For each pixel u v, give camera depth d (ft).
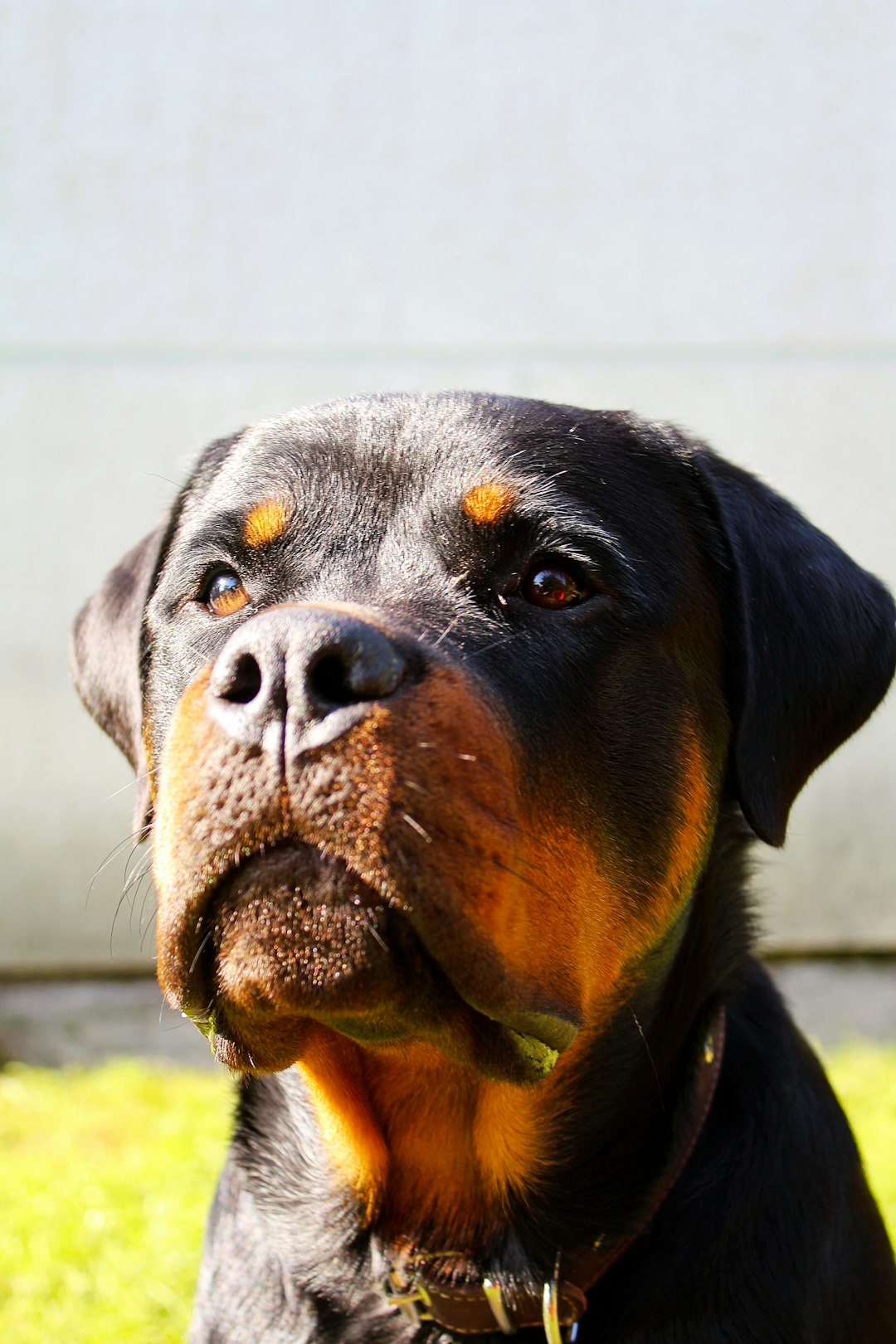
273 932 1.73
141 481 5.21
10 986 5.13
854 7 5.15
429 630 1.89
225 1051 1.88
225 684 1.75
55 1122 3.74
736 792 2.14
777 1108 2.13
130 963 5.15
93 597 2.52
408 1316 2.06
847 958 5.21
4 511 5.16
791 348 5.26
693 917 2.16
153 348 5.22
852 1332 2.12
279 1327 2.10
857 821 5.15
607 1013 2.06
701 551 2.17
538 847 1.89
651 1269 2.04
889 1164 3.17
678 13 5.16
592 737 1.98
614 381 5.27
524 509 1.99
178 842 1.77
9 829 5.11
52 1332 2.73
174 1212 3.07
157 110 5.18
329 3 5.16
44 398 5.17
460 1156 2.05
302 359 5.26
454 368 5.28
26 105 5.16
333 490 2.03
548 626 1.98
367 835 1.71
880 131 5.20
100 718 2.43
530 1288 2.05
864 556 5.26
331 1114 2.06
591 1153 2.07
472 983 1.77
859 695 2.24
